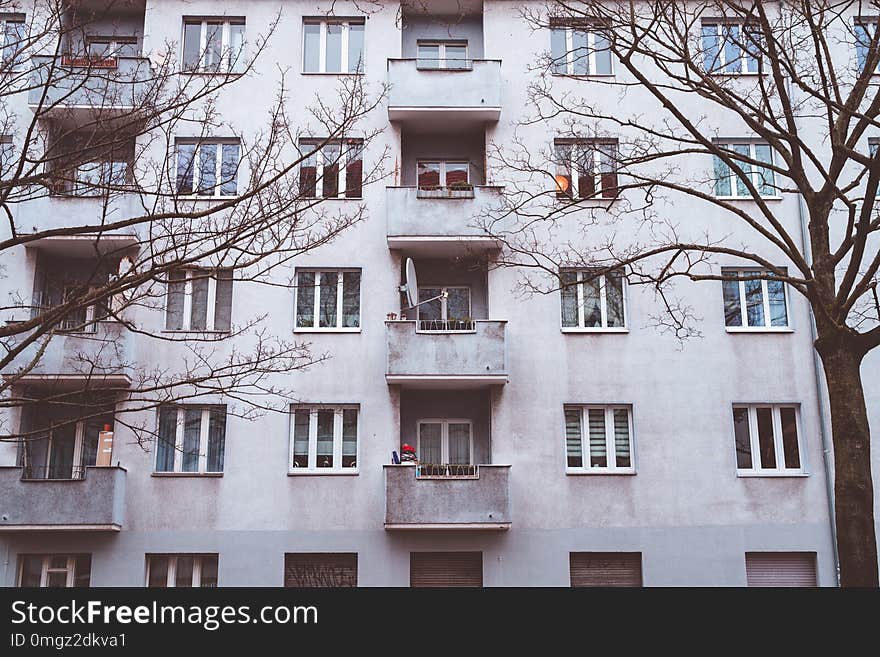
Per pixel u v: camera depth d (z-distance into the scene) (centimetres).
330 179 2505
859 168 2517
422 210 2425
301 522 2300
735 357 2414
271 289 2423
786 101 1513
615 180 2527
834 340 1430
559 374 2397
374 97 2559
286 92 2545
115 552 2270
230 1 2598
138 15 2636
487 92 2506
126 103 2338
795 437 2395
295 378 2381
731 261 2475
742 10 1530
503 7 2634
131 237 2358
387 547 2286
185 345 2383
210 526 2292
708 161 2525
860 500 1369
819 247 1495
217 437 2369
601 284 2467
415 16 2683
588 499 2325
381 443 2350
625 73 2584
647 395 2389
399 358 2341
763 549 2305
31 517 2217
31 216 2375
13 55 1244
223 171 2478
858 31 2539
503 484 2264
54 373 2284
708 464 2350
